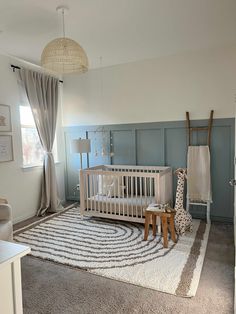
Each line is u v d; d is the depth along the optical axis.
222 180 3.70
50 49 2.20
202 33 3.05
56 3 2.28
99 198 3.74
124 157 4.39
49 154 4.27
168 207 3.00
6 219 2.62
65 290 2.10
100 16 2.55
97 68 4.45
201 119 3.75
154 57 3.95
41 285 2.17
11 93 3.72
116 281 2.21
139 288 2.11
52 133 4.39
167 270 2.36
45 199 4.23
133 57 3.93
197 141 3.80
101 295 2.02
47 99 4.31
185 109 3.85
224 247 2.82
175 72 3.86
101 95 4.47
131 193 3.65
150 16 2.58
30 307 1.89
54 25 2.74
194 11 2.49
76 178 4.87
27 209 4.02
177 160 3.98
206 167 3.64
